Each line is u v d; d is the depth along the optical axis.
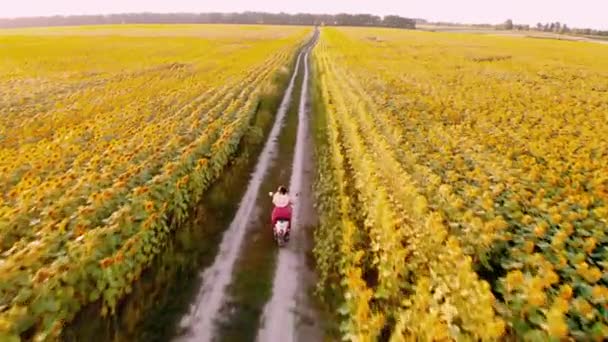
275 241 10.32
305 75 42.97
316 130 21.47
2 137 15.31
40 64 39.25
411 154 11.92
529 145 13.25
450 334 5.16
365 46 62.69
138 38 77.75
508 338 4.85
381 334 6.60
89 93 24.91
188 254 9.41
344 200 10.82
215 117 19.27
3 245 7.55
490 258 6.91
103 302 6.77
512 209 8.44
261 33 104.19
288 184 14.16
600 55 51.72
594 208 8.41
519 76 32.34
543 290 5.56
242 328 7.31
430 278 6.75
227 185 13.42
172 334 7.09
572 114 19.16
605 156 12.02
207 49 61.25
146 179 10.57
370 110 19.22
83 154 12.30
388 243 7.83
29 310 5.69
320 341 7.09
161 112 19.81
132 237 7.80
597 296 5.32
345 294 7.23
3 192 10.16
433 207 8.76
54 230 7.65
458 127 15.80
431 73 33.50
